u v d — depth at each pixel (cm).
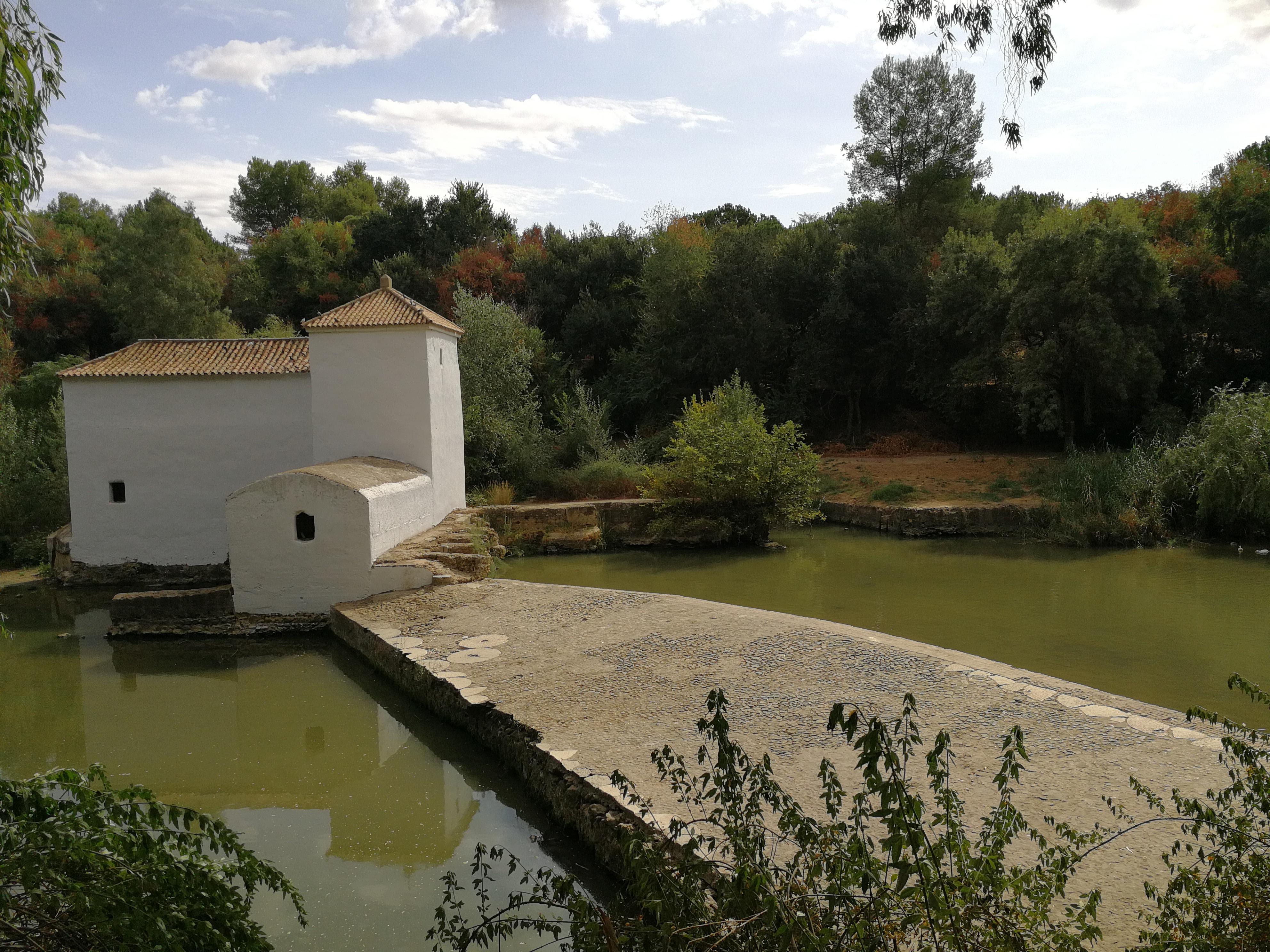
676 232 4188
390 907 635
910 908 329
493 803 819
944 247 3194
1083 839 393
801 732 792
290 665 1283
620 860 631
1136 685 1075
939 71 3862
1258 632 1319
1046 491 2370
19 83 452
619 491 2719
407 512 1658
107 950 317
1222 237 2953
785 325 3469
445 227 5125
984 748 727
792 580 1816
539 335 3694
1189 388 2753
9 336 4028
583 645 1109
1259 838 374
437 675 1028
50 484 2283
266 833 770
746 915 330
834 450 3219
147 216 4084
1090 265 2525
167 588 1881
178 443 1903
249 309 4934
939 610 1501
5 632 445
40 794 357
